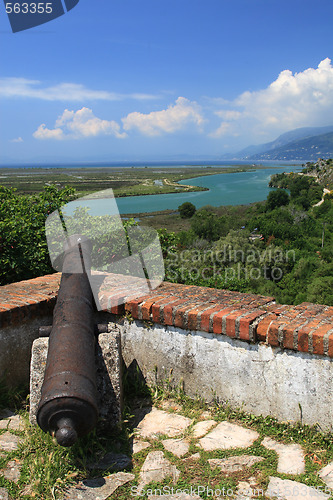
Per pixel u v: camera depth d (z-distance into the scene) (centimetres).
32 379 283
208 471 240
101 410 283
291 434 268
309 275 3291
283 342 263
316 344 251
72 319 272
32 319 337
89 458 257
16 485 229
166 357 323
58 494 224
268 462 246
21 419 295
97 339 296
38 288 383
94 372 250
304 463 244
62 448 259
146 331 331
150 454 258
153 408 314
